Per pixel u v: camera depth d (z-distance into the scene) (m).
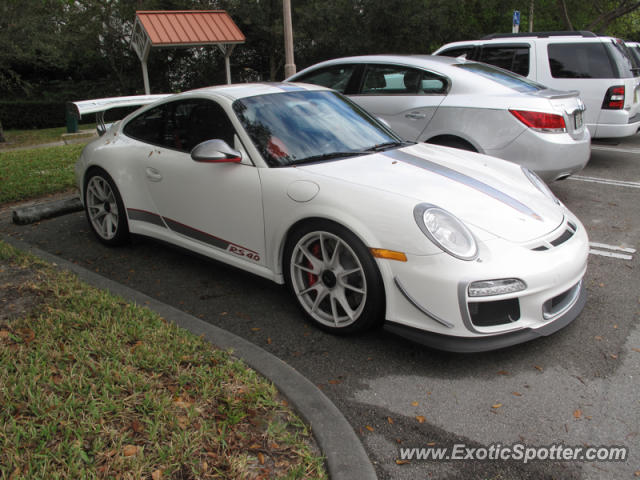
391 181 3.07
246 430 2.14
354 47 20.88
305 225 3.04
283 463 1.98
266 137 3.45
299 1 22.80
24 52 16.09
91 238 4.80
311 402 2.35
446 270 2.61
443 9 20.55
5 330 2.82
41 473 1.84
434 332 2.68
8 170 7.73
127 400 2.26
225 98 3.66
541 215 3.09
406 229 2.70
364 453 2.07
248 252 3.44
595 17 26.20
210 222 3.62
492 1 23.09
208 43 14.44
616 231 4.98
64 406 2.18
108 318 2.95
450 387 2.61
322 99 4.01
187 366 2.56
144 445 2.01
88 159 4.47
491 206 3.00
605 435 2.29
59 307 3.10
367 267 2.79
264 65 26.95
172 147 3.90
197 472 1.90
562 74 7.67
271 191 3.19
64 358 2.54
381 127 4.08
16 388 2.27
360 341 3.02
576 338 3.07
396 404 2.48
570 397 2.54
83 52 25.05
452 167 3.50
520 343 2.88
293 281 3.18
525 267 2.67
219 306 3.47
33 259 3.88
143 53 14.16
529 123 5.25
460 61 6.18
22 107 21.42
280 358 2.86
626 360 2.85
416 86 5.96
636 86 7.76
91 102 5.28
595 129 7.62
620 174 7.30
